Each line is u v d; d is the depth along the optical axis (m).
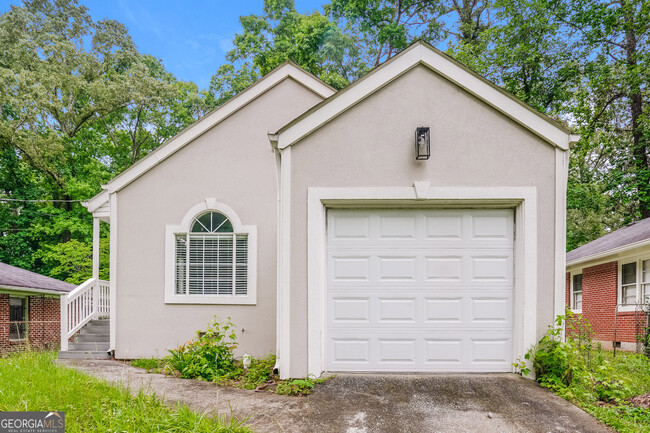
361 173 5.02
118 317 7.30
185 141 7.61
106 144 24.83
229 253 7.52
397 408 4.01
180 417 3.51
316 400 4.23
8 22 21.38
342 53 19.14
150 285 7.36
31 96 18.62
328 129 5.09
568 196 18.28
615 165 17.78
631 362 6.61
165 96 22.33
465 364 5.04
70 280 18.44
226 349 6.08
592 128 16.05
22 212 22.41
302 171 5.05
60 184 22.30
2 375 4.43
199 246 7.53
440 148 5.00
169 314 7.29
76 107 24.00
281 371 4.83
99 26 24.91
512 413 3.91
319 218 5.00
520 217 5.00
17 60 20.77
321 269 5.01
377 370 5.06
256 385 4.89
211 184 7.59
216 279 7.46
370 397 4.28
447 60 5.01
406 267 5.18
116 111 24.06
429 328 5.09
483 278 5.12
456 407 4.03
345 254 5.22
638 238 9.32
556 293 4.80
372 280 5.18
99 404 3.75
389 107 5.07
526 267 4.86
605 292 11.07
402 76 5.11
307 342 4.86
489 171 4.96
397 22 21.59
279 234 5.20
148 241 7.46
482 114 5.02
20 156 22.00
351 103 5.04
